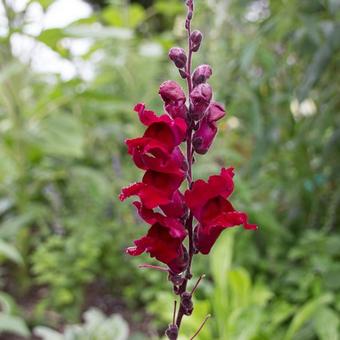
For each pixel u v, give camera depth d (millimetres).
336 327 703
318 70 801
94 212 1112
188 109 382
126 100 1224
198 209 378
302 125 956
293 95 933
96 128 1258
